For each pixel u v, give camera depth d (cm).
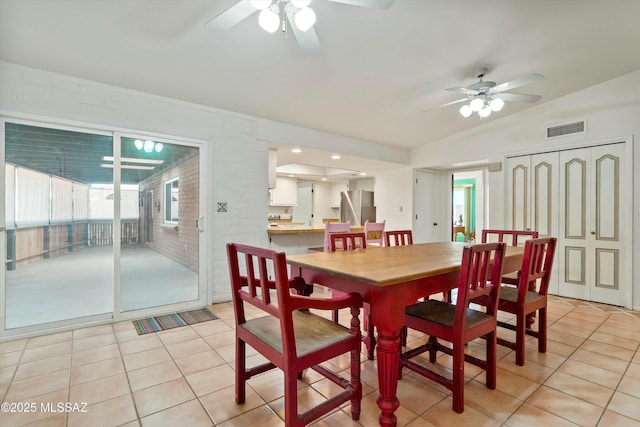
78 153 277
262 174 382
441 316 181
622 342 251
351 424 153
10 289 253
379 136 489
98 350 231
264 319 173
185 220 330
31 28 205
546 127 404
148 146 309
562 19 241
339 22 226
